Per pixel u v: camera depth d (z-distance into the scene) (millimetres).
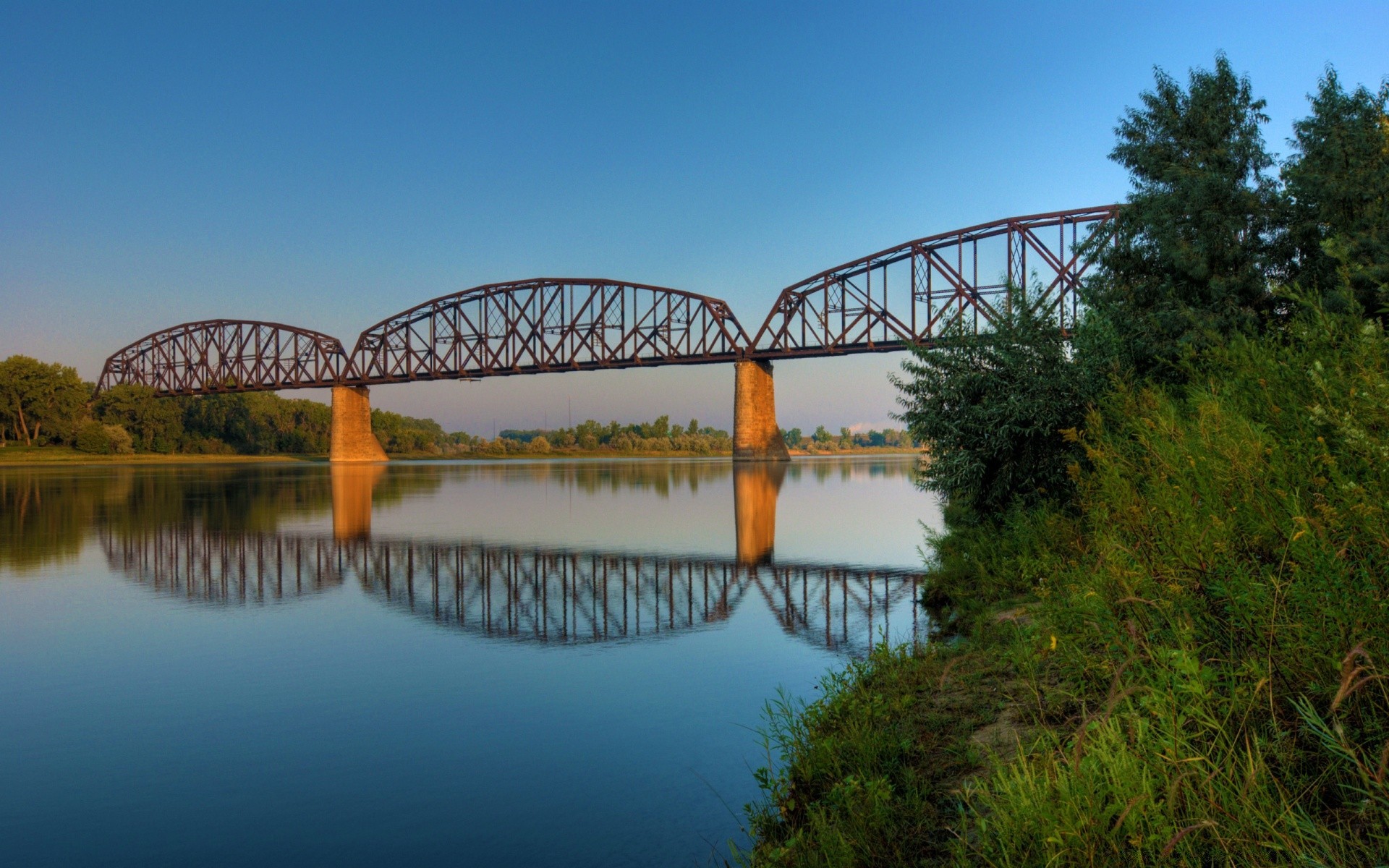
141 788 6668
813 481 65438
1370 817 3166
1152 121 17250
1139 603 4934
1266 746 3650
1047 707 5938
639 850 5461
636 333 105875
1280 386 6863
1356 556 4020
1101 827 3340
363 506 39344
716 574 18109
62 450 128500
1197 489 5523
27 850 5637
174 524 29984
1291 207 15672
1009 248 75062
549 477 76062
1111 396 11875
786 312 97938
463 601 15227
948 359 15383
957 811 4922
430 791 6512
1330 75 15211
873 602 14344
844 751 6102
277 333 136625
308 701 8992
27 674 10195
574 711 8492
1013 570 12023
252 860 5422
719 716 8234
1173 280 16703
